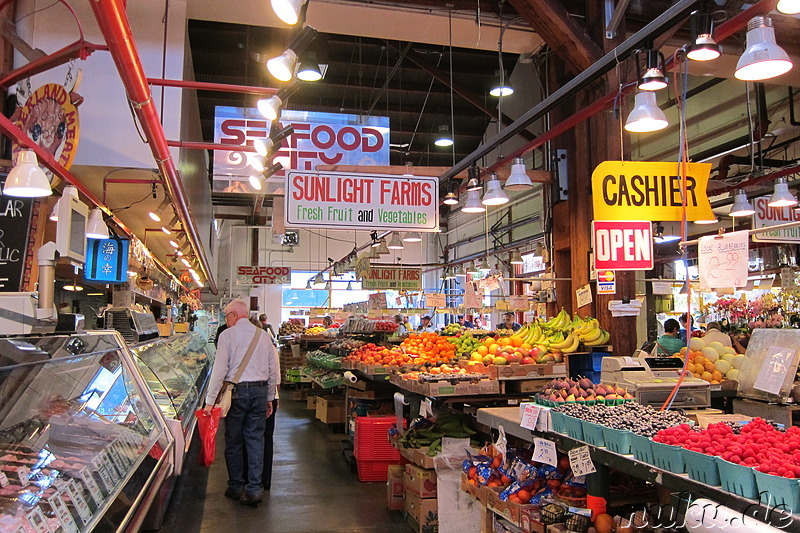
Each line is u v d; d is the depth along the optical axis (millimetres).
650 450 2541
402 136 15508
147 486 2795
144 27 6535
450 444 4449
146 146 6324
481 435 4914
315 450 7391
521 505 3326
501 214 18188
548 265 9031
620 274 6297
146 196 7676
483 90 13062
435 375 4977
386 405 6852
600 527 2891
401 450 4930
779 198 6301
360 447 5918
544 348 5301
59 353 2512
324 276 24266
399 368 5930
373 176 5996
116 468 2607
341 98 13117
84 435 2535
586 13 6672
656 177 4824
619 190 4770
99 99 6316
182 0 6625
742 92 9102
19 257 4832
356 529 4570
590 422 2924
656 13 6637
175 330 10688
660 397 4070
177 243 11609
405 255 23703
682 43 6504
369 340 10055
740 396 4770
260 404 5234
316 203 5840
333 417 8672
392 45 10883
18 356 2109
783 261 9320
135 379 3637
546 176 7957
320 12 6723
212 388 4945
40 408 2266
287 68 3666
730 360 5070
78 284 8914
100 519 2158
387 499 5246
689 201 4824
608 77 6324
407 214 6035
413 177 6082
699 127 10031
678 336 7258
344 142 8219
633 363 4332
